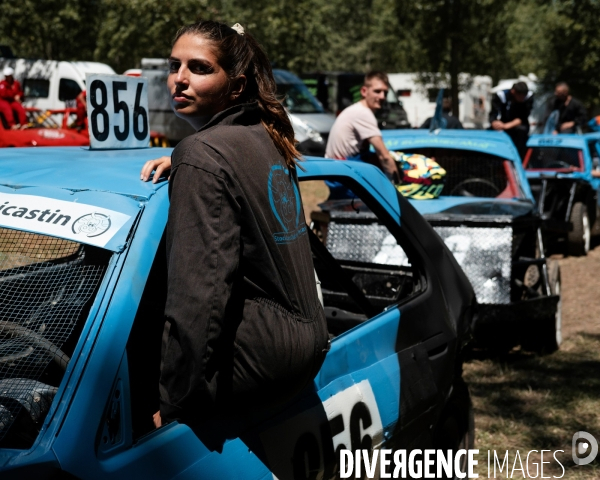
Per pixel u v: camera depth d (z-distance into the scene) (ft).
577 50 77.36
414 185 18.35
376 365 8.16
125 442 5.55
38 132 37.40
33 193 6.27
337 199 17.69
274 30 73.67
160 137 36.19
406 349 8.71
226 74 6.51
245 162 5.86
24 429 5.46
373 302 11.55
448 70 66.23
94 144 8.11
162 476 5.64
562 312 21.45
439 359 9.24
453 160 20.61
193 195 5.56
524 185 19.93
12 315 6.32
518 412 14.28
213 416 6.16
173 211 5.61
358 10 158.51
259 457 6.39
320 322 6.42
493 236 15.53
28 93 56.95
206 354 5.44
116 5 64.95
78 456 5.16
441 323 9.42
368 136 18.52
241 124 6.30
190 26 6.57
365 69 158.40
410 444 8.79
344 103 67.46
